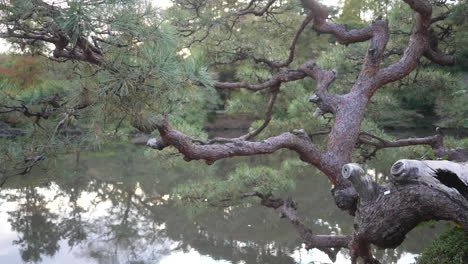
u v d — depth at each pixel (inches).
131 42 92.7
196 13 185.3
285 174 205.3
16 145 117.2
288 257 229.6
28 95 116.3
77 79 109.7
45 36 96.3
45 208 335.0
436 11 255.0
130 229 286.8
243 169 198.2
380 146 187.8
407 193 92.0
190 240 263.1
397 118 596.1
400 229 97.5
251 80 215.8
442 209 87.1
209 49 211.6
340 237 152.4
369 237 104.2
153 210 330.6
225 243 256.1
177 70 97.0
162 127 116.7
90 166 496.7
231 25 212.2
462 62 253.6
